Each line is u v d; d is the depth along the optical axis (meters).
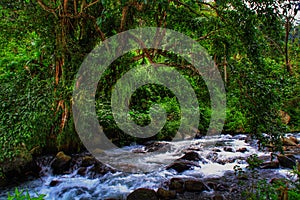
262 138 3.19
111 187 3.86
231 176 4.17
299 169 3.21
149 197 3.33
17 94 3.48
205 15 3.54
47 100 3.54
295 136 7.11
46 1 3.38
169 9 3.24
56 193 3.70
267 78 3.23
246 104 3.23
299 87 6.98
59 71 3.86
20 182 3.94
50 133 4.51
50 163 4.38
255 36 2.99
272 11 2.59
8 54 4.94
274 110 3.14
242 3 2.78
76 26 3.65
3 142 3.19
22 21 3.60
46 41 3.74
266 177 4.02
